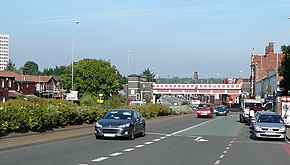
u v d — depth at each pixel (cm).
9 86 7575
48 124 2420
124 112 2423
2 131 1958
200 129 3478
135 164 1366
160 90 11262
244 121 4531
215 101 15162
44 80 9981
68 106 2855
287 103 3834
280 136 2523
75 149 1772
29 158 1444
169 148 1922
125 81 11950
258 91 10325
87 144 2000
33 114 2200
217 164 1440
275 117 2700
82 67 7881
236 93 11169
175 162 1450
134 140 2289
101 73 7888
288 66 5700
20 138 1966
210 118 6150
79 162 1379
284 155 1802
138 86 8588
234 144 2258
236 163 1484
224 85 11231
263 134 2530
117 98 6156
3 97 7119
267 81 8806
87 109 3105
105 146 1927
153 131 3067
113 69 8112
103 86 7875
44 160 1405
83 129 2723
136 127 2380
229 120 5475
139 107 4575
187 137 2602
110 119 2327
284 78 5775
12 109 2052
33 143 1875
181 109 7162
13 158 1435
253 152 1884
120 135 2219
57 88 10419
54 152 1642
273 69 9556
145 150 1803
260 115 2731
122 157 1539
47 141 2011
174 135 2738
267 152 1903
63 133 2381
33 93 9094
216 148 2003
